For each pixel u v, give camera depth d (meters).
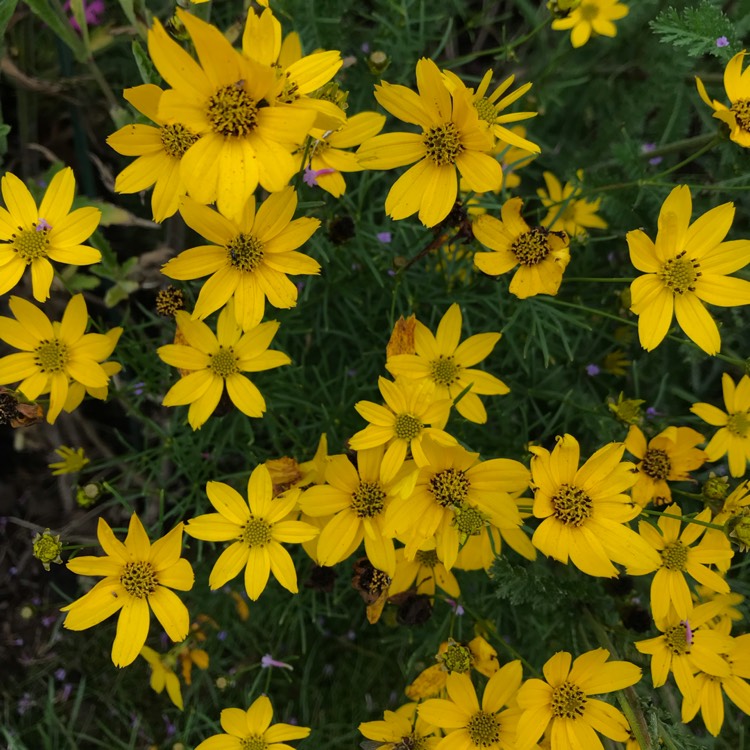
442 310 0.56
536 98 0.60
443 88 0.44
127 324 0.56
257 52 0.42
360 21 0.62
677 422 0.57
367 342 0.57
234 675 0.53
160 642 0.59
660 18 0.53
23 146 0.59
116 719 0.59
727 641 0.47
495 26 0.67
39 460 0.61
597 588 0.51
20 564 0.60
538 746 0.47
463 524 0.45
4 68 0.55
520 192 0.63
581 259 0.58
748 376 0.50
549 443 0.58
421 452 0.45
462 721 0.47
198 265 0.45
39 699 0.59
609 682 0.45
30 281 0.57
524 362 0.55
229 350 0.48
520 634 0.54
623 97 0.61
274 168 0.41
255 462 0.53
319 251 0.52
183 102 0.41
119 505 0.60
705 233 0.47
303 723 0.56
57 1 0.53
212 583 0.46
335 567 0.55
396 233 0.54
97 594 0.46
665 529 0.47
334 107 0.43
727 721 0.56
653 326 0.47
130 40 0.56
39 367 0.47
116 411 0.61
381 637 0.59
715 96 0.59
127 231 0.62
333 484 0.46
